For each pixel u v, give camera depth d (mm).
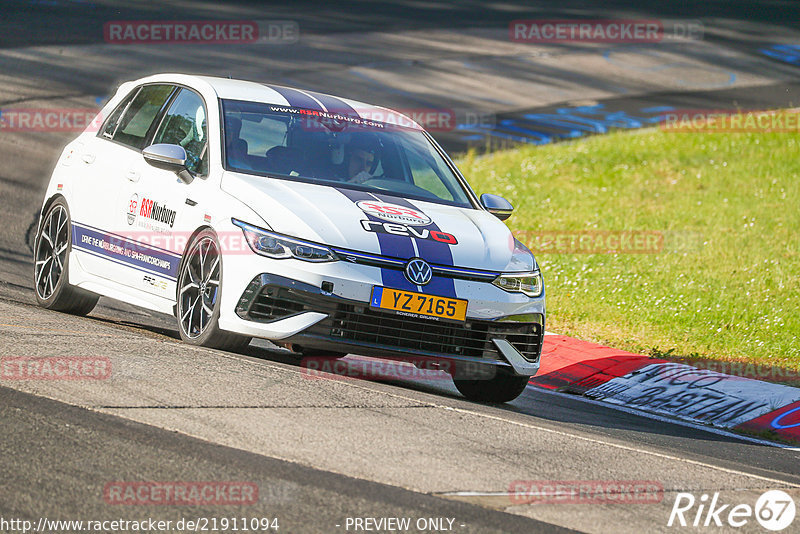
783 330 35875
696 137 69125
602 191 56781
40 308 28484
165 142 27172
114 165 27812
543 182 59031
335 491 14633
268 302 22547
